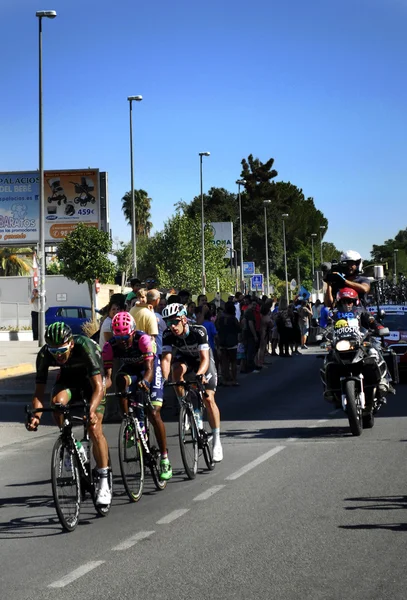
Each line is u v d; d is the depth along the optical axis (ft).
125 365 32.14
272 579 20.79
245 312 88.84
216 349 77.92
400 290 185.98
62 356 27.53
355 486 31.60
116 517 28.32
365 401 45.39
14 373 93.35
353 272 45.88
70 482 26.99
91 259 187.52
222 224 303.07
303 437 44.91
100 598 19.81
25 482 35.65
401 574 20.85
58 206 195.62
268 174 423.64
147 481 34.83
